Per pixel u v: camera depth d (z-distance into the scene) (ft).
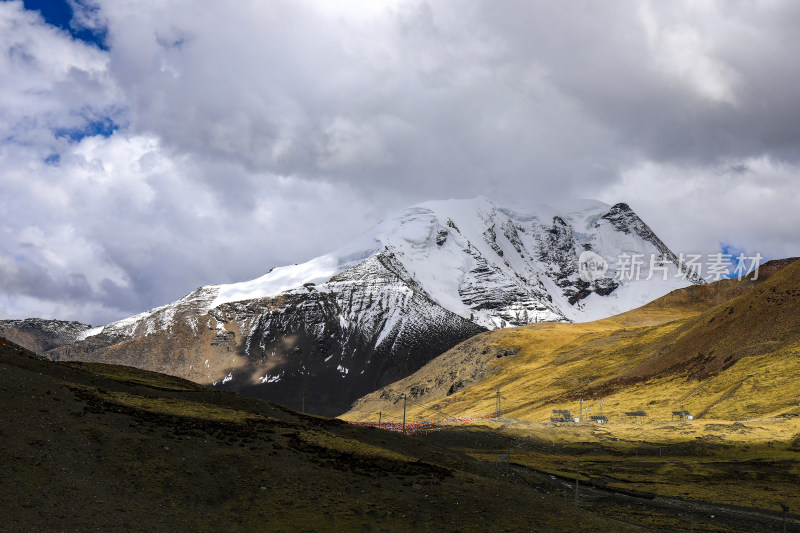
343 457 238.68
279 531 184.75
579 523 218.38
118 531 167.84
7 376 232.94
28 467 184.85
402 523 199.31
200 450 219.20
